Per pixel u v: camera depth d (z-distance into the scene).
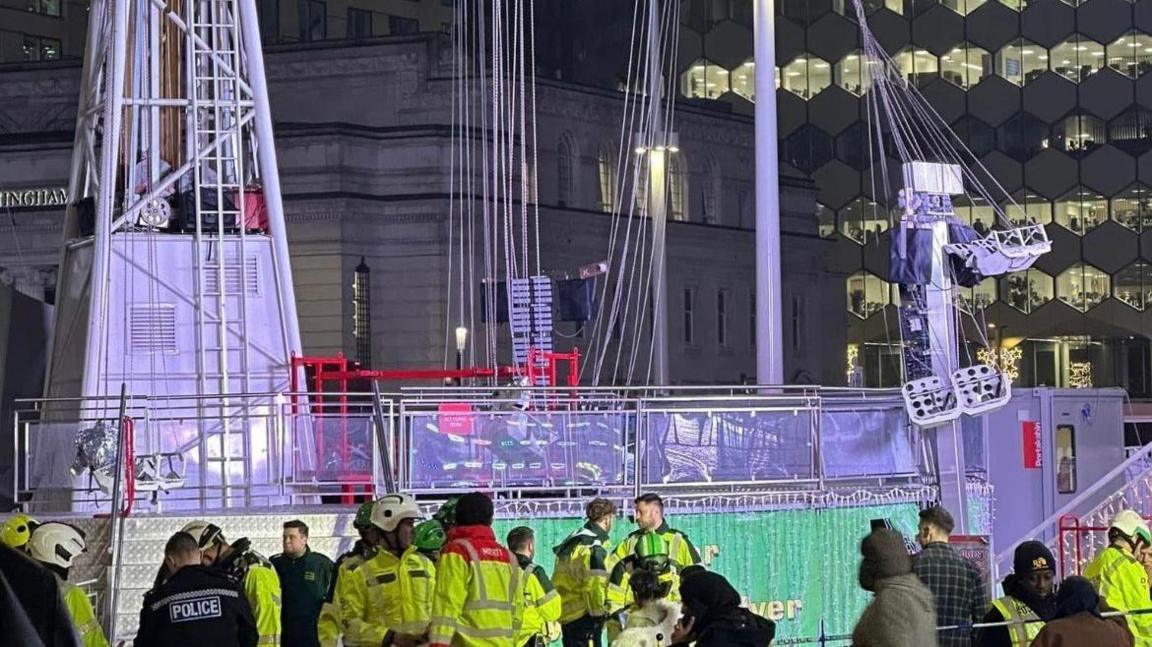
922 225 28.84
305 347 77.75
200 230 29.16
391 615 16.17
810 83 113.25
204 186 29.50
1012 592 15.94
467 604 15.20
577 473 25.59
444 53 81.69
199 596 14.48
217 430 28.38
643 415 25.86
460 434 25.28
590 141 87.69
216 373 28.91
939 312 28.75
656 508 19.33
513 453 25.41
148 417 25.70
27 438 26.45
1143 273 109.06
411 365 78.62
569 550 19.89
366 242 78.88
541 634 19.12
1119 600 19.03
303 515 23.98
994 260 29.23
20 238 79.00
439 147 79.38
